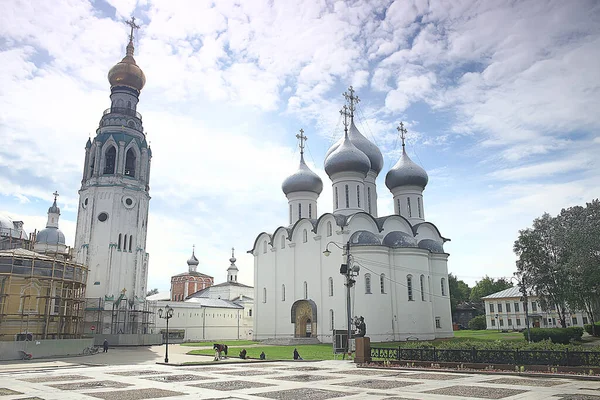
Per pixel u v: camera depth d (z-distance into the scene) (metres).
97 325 58.97
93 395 17.73
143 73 71.06
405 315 52.44
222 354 40.34
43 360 37.59
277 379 22.39
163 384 20.94
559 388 18.06
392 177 64.44
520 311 91.56
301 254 59.69
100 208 63.06
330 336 53.56
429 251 57.69
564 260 57.50
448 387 18.86
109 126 66.62
